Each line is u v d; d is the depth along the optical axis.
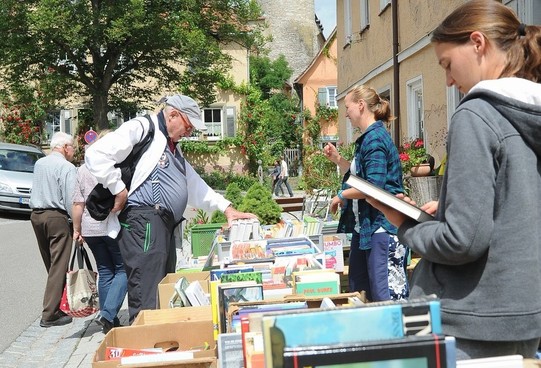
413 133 12.74
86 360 5.24
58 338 6.10
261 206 7.41
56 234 6.52
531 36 2.00
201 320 3.63
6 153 18.59
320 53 40.91
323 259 4.54
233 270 4.04
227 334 2.77
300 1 58.16
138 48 25.31
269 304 3.12
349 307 1.62
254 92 32.94
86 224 5.79
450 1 10.21
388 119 4.71
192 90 27.56
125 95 27.67
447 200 1.85
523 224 1.82
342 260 5.72
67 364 5.18
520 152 1.83
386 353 1.53
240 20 28.02
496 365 1.74
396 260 4.39
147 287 4.47
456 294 1.90
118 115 28.38
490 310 1.84
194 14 25.27
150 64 26.45
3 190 17.25
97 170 4.34
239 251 4.94
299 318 1.56
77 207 5.96
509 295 1.82
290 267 4.19
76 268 9.81
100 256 5.96
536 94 1.86
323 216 8.09
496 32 1.98
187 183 5.15
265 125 33.47
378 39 14.94
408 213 2.00
